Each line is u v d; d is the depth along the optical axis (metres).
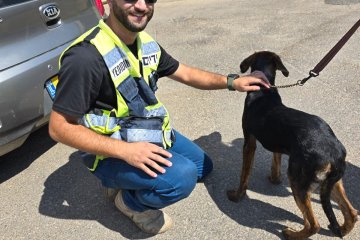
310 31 6.29
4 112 3.18
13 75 3.23
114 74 2.49
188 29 7.11
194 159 3.30
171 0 9.47
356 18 6.63
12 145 3.36
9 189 3.58
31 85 3.34
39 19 3.50
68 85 2.42
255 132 2.93
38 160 3.93
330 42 5.77
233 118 4.21
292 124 2.62
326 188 2.48
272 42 6.04
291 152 2.59
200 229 2.95
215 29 6.93
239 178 3.41
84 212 3.23
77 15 3.95
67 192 3.46
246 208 3.09
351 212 2.60
